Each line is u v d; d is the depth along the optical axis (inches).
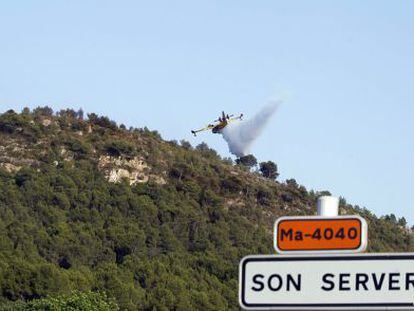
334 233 607.8
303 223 613.3
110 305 5295.3
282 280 613.0
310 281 609.0
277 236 616.1
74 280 7253.9
